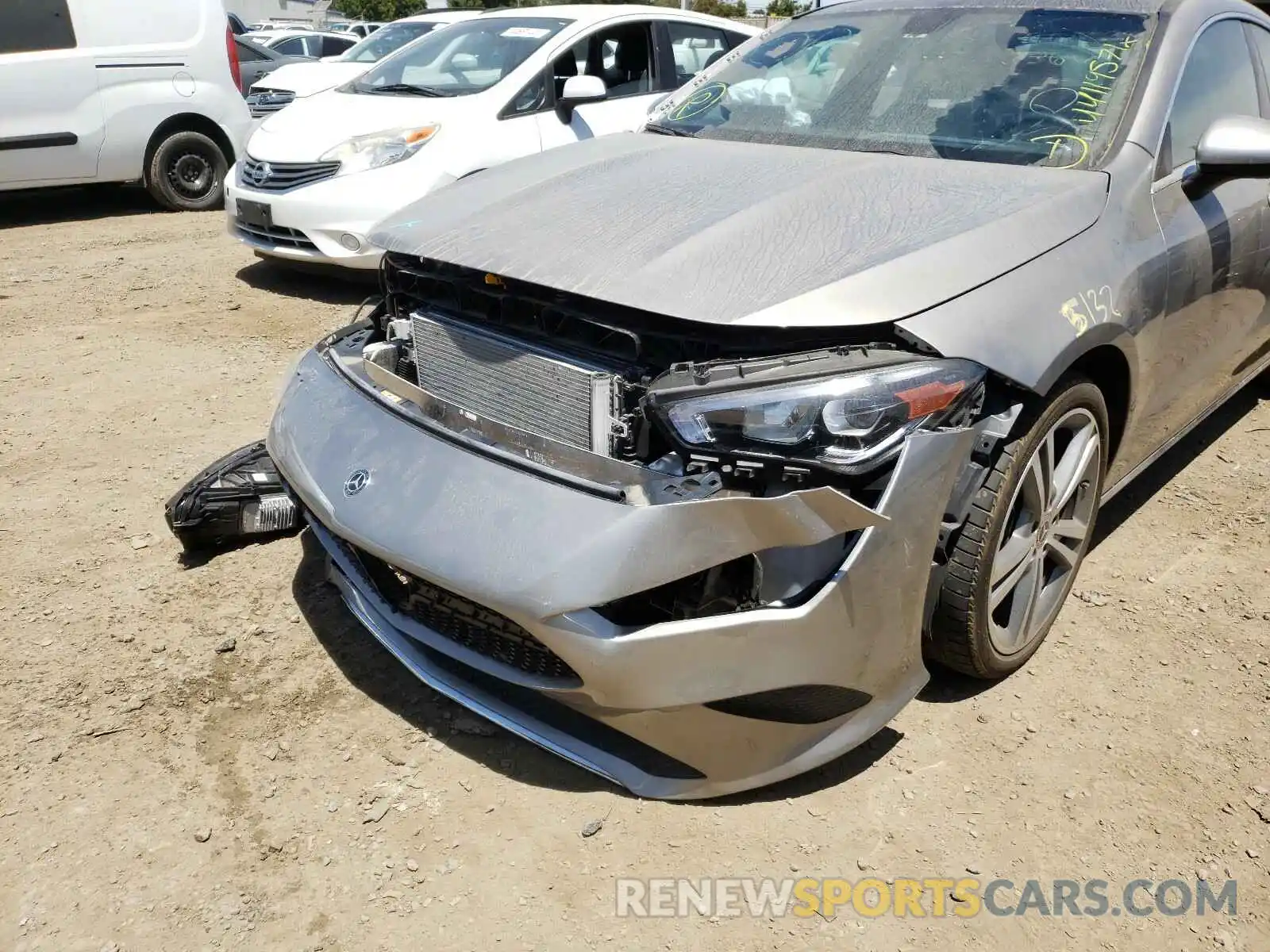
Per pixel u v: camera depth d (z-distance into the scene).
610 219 2.48
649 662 1.98
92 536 3.41
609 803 2.31
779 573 2.02
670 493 1.99
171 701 2.62
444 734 2.52
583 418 2.22
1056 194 2.50
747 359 2.05
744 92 3.47
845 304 2.05
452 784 2.37
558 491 2.05
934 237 2.25
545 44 6.51
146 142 8.88
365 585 2.51
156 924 2.00
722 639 1.99
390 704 2.62
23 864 2.13
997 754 2.47
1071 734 2.54
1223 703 2.65
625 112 6.80
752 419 1.98
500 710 2.31
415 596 2.30
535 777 2.39
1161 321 2.73
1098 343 2.41
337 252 6.04
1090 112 2.82
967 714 2.61
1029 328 2.21
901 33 3.32
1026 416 2.36
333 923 2.01
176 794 2.32
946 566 2.36
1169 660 2.82
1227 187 3.09
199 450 4.09
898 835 2.23
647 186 2.68
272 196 6.11
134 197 10.02
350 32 25.02
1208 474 3.93
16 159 8.22
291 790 2.34
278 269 7.05
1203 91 3.06
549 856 2.17
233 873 2.12
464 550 2.06
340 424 2.47
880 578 2.07
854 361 2.01
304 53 21.02
